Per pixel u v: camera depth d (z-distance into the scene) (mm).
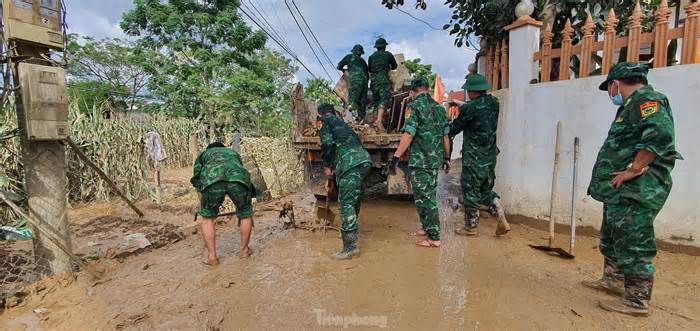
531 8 5078
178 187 9500
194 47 20219
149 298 3186
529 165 5051
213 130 18547
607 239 3057
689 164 3795
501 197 5590
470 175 4559
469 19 7012
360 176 4082
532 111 4984
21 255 4359
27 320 2861
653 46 4410
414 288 3252
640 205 2650
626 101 2803
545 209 4883
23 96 3293
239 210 4055
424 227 4340
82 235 5301
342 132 4277
